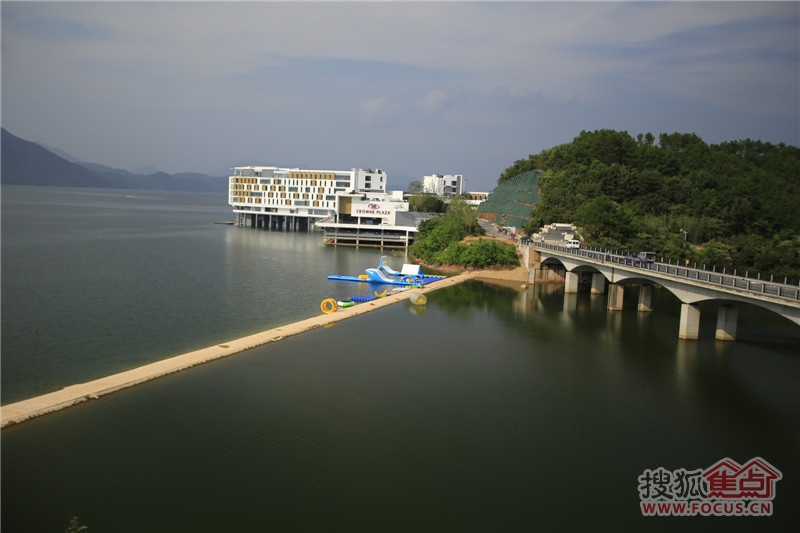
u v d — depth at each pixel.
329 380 63.44
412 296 109.94
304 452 46.56
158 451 45.91
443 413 55.50
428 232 198.88
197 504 39.06
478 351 77.25
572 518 38.91
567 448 48.97
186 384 60.53
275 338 79.12
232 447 46.94
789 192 191.25
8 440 46.97
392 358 72.69
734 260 129.62
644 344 81.88
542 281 141.62
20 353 71.75
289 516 38.00
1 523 36.38
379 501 40.03
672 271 88.94
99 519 37.19
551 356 75.50
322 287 125.81
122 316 92.44
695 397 61.16
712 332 89.81
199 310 98.44
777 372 69.56
